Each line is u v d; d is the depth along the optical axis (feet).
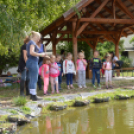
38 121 13.56
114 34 40.93
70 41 45.88
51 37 41.70
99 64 25.16
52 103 16.52
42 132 11.40
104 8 34.35
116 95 20.42
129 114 14.52
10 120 12.44
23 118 13.11
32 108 15.15
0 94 20.62
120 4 30.66
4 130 10.84
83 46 45.06
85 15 37.70
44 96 19.62
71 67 24.20
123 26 38.14
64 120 13.64
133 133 10.69
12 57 35.68
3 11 18.72
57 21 27.14
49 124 12.85
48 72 20.53
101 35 44.34
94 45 46.39
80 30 28.37
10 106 15.28
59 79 24.08
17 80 25.22
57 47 47.62
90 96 19.42
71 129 11.73
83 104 17.85
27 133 11.26
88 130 11.42
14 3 19.24
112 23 29.71
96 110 16.16
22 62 17.24
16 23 19.22
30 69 16.34
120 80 30.78
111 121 12.98
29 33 19.84
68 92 21.84
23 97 16.61
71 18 27.45
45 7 21.49
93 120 13.37
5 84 27.68
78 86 25.63
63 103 17.03
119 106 17.35
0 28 18.62
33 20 21.22
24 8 19.84
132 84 26.63
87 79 35.17
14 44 19.72
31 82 16.62
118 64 36.52
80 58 24.97
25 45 17.06
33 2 20.74
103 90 22.93
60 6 23.50
